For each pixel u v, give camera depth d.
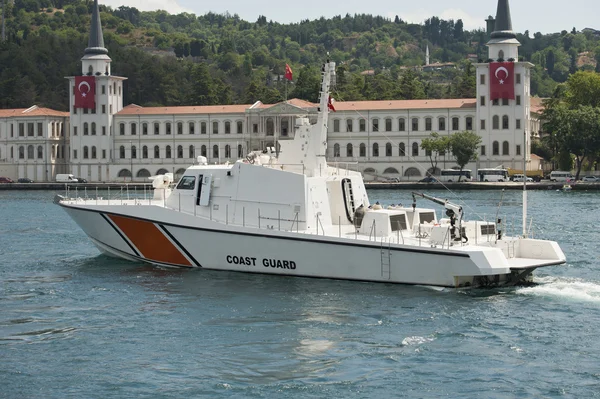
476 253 64.75
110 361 51.84
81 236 117.25
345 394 46.44
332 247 69.62
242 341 55.25
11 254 96.50
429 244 67.62
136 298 67.19
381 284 68.56
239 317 60.69
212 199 76.00
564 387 47.09
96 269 79.56
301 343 54.62
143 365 51.06
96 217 80.50
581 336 55.53
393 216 71.25
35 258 92.00
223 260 74.44
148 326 59.03
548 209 164.88
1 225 137.62
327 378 48.66
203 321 59.91
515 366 50.22
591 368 49.84
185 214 75.50
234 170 75.06
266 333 56.81
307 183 72.94
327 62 76.00
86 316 62.16
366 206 77.56
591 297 65.81
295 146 76.56
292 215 72.81
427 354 52.28
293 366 50.59
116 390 47.31
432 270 66.56
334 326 58.09
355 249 68.81
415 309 61.75
